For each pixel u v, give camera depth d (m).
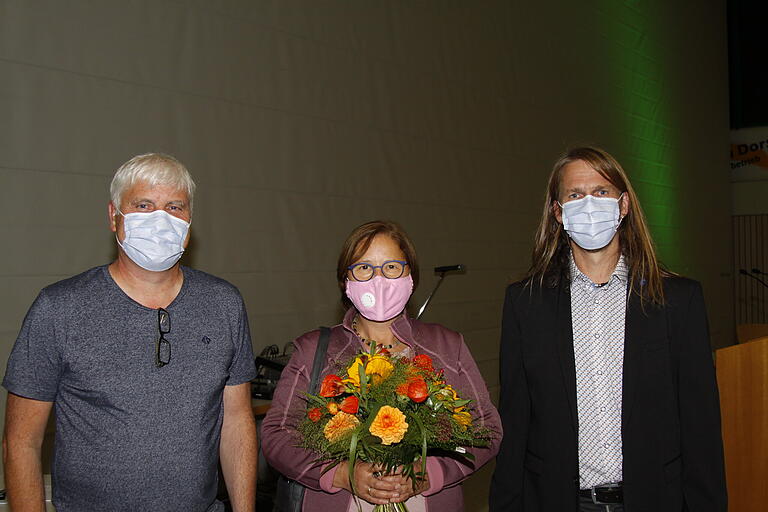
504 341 1.84
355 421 1.38
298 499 1.61
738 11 10.61
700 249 9.19
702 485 1.59
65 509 1.39
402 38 4.80
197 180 3.46
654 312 1.67
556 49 6.52
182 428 1.43
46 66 2.91
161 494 1.40
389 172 4.62
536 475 1.71
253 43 3.79
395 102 4.71
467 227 5.30
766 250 10.37
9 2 2.81
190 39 3.47
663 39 8.55
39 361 1.38
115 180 1.48
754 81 10.52
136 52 3.23
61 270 2.94
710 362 1.64
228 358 1.54
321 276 4.08
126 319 1.44
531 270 1.90
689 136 9.07
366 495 1.44
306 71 4.08
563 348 1.71
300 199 3.99
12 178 2.80
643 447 1.60
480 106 5.51
